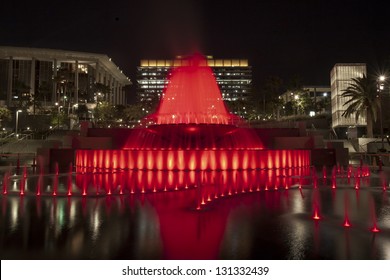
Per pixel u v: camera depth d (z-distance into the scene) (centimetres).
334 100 6669
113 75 15000
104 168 2091
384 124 5712
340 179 1841
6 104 11175
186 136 2294
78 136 2966
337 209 973
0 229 733
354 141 4753
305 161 2350
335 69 6569
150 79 17700
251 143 2892
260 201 1105
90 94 12475
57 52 11675
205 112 3991
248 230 726
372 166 2941
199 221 809
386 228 745
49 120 8262
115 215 878
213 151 1928
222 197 1184
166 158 1922
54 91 11475
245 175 1816
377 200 1139
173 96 4250
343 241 648
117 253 577
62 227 750
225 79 17825
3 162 3425
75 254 573
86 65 12631
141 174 1808
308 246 617
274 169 2061
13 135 6438
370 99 4741
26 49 11325
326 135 6172
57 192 1290
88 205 1024
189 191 1308
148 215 877
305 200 1130
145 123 3544
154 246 614
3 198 1168
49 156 2641
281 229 735
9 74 11331
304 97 8519
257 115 9806
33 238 664
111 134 3022
